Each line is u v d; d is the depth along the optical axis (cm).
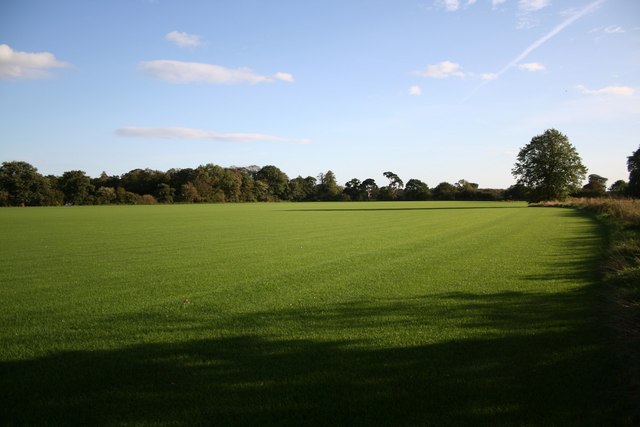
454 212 6341
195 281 1370
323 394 580
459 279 1336
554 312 944
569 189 8888
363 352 730
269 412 534
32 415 536
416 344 764
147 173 14138
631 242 1597
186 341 800
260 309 1022
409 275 1418
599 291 1109
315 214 6297
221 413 534
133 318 957
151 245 2391
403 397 568
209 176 14712
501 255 1831
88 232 3250
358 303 1063
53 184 11494
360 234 3030
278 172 17212
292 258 1864
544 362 671
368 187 18512
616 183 12200
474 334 812
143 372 661
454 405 545
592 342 750
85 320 945
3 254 2025
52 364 695
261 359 707
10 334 852
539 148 8862
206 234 3084
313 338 807
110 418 526
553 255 1795
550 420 507
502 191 14838
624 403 538
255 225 4034
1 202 10488
